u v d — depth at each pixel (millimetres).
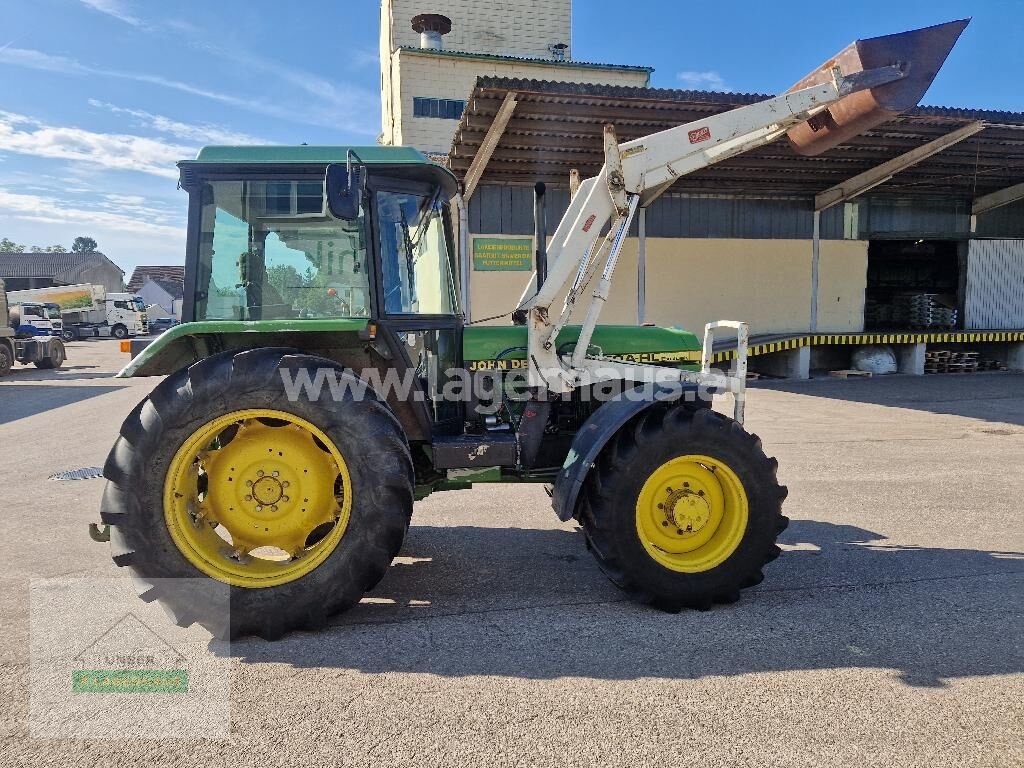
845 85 3303
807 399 9797
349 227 3105
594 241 3389
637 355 3906
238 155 3016
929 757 1923
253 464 2824
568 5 18641
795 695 2236
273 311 3115
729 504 3018
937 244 15219
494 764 1882
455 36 18078
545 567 3498
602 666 2434
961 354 13375
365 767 1875
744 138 3648
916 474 5434
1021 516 4316
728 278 13062
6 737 2045
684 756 1917
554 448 3594
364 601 3057
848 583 3234
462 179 11477
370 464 2707
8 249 95812
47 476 5570
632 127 9539
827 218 13414
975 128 10070
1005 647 2580
